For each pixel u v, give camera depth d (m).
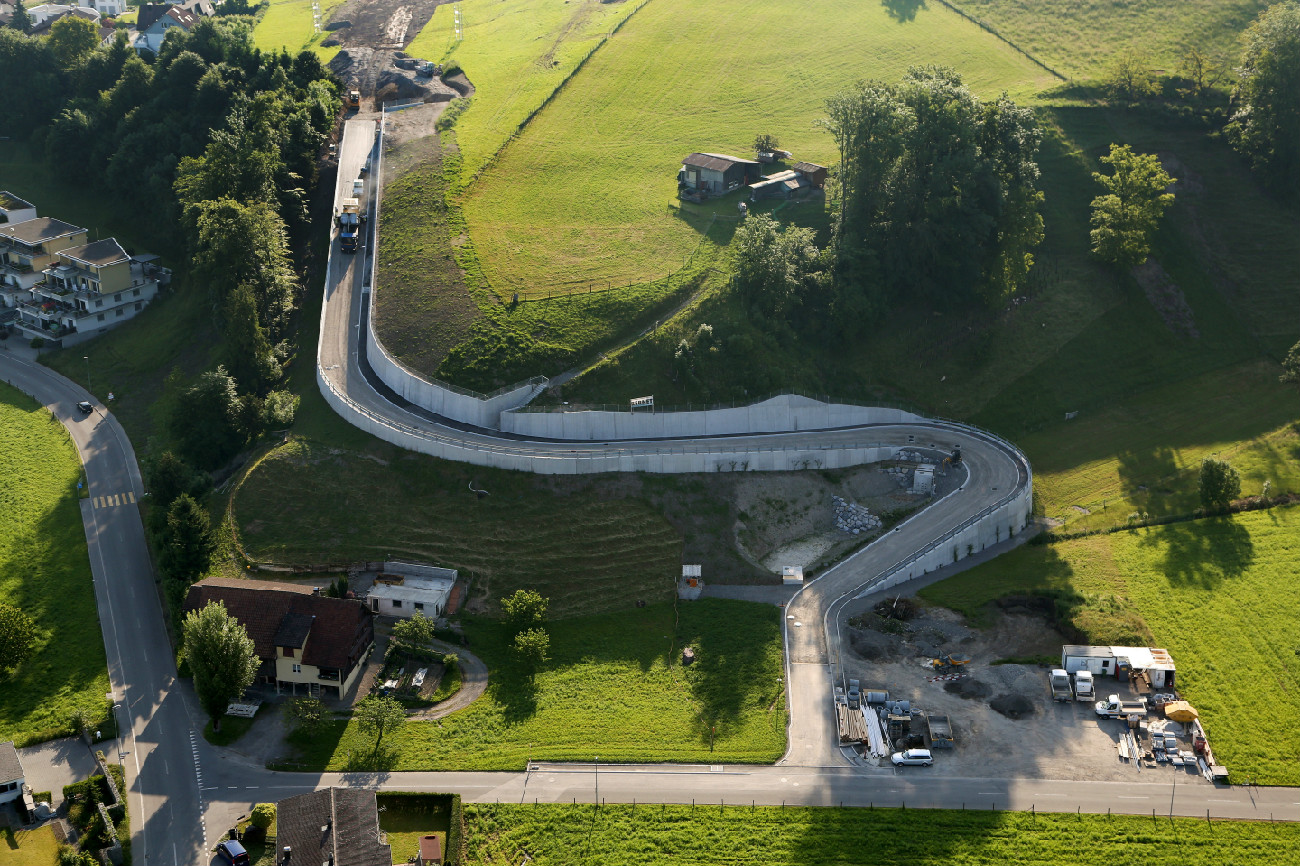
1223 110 188.50
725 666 106.62
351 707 100.31
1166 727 99.50
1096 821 89.94
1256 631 111.81
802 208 165.12
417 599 109.88
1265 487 135.88
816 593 116.75
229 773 93.25
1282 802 92.19
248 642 95.94
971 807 91.19
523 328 137.62
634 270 149.62
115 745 96.31
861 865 84.94
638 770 94.44
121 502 128.75
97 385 154.00
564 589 115.12
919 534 124.00
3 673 102.06
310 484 123.00
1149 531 129.62
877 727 98.62
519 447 126.62
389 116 193.25
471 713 100.31
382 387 136.00
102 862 83.69
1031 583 119.31
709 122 192.25
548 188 171.50
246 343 137.00
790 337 143.50
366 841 81.75
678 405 135.00
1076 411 149.38
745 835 87.75
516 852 86.12
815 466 132.88
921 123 150.88
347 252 158.62
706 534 122.75
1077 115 188.00
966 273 152.00
